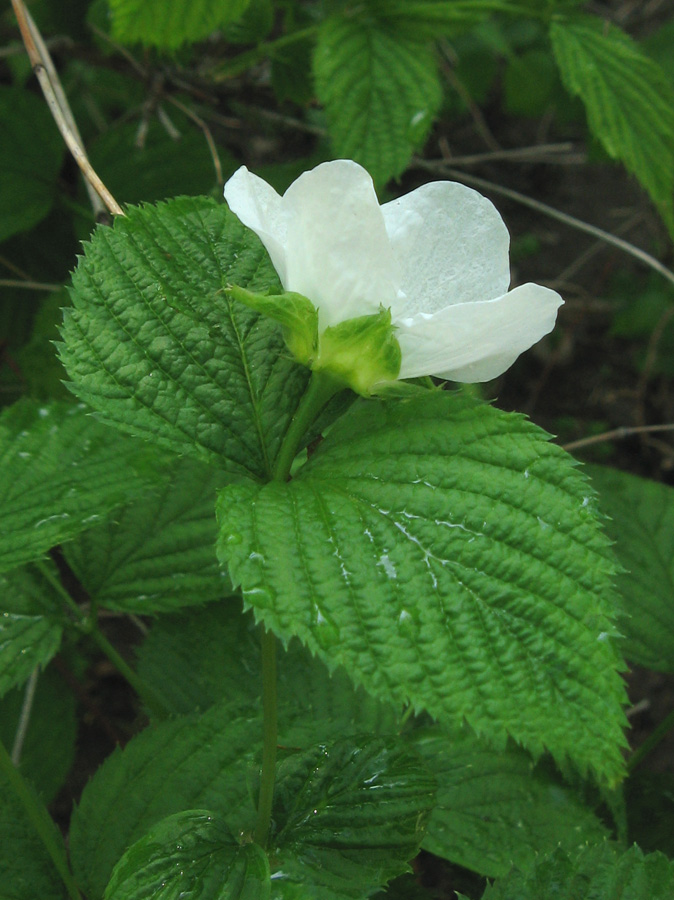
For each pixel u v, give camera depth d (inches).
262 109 18.9
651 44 21.6
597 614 8.7
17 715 14.2
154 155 16.5
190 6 13.3
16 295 17.5
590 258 26.6
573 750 8.4
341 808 9.7
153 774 10.6
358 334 8.8
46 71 12.3
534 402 24.4
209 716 10.9
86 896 10.3
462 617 8.6
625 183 28.1
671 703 19.5
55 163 16.4
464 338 8.8
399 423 9.1
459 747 11.6
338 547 8.7
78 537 11.6
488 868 11.0
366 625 8.5
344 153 13.7
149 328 9.3
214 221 9.6
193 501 11.8
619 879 10.2
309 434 9.4
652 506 14.2
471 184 24.7
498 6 14.4
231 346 9.3
